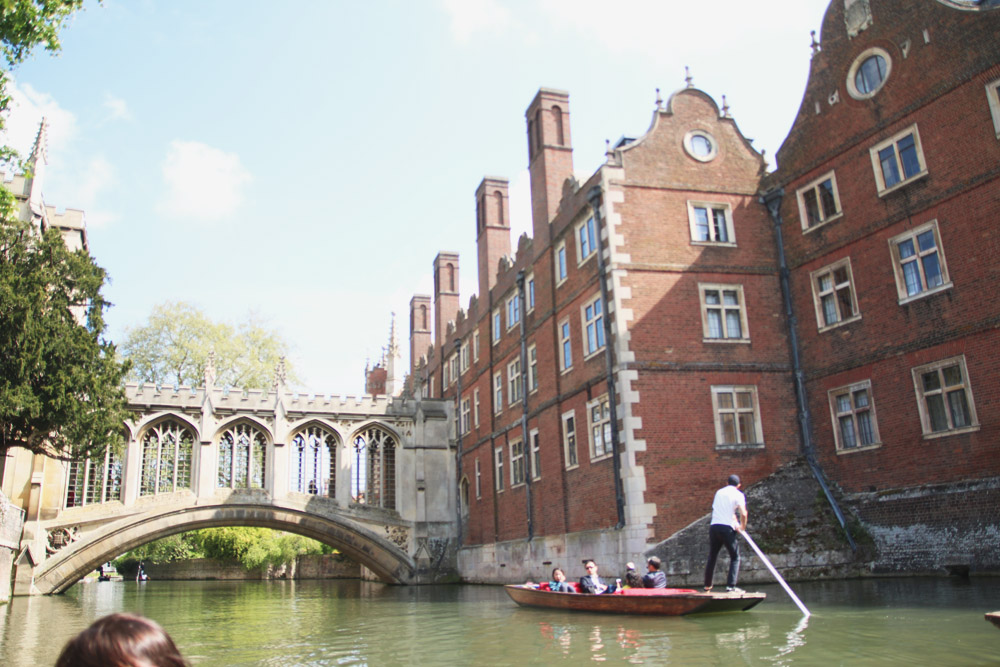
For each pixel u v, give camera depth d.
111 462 33.53
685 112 24.81
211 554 52.69
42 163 33.44
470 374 37.16
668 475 21.55
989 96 18.45
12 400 22.22
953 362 18.91
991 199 18.30
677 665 9.28
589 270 24.70
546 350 27.92
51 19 15.08
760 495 21.66
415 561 36.34
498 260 35.56
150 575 66.06
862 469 21.00
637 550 20.84
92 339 25.09
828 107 22.80
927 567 18.75
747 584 20.05
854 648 9.77
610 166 23.67
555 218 27.64
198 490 33.72
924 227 19.84
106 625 2.33
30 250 26.34
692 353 22.69
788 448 22.58
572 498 25.17
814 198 23.25
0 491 25.05
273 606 24.75
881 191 21.03
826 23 23.02
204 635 16.14
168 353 45.75
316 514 35.16
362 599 26.64
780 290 23.91
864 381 21.17
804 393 22.97
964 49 19.03
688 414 22.16
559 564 25.62
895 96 20.77
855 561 20.39
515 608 18.80
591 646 11.26
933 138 19.72
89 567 32.00
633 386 22.02
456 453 38.31
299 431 36.28
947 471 18.83
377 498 37.31
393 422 37.84
